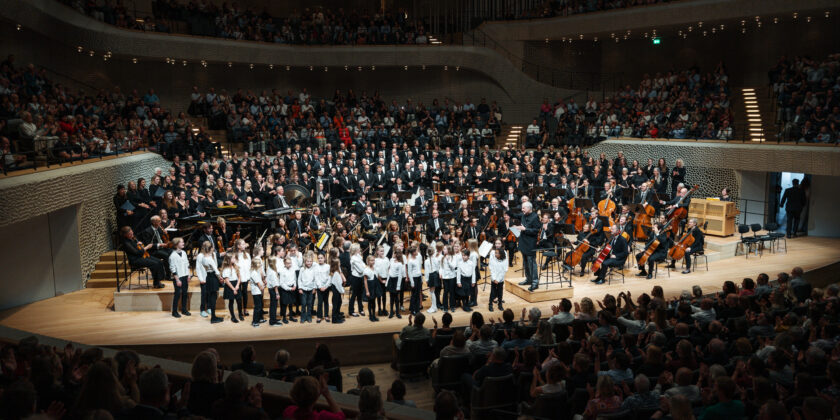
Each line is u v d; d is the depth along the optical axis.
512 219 19.44
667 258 20.09
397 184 24.38
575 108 30.05
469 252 15.52
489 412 9.06
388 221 20.09
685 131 25.67
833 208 23.39
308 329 14.54
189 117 29.58
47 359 6.36
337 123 29.59
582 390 8.09
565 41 34.03
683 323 10.13
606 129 27.98
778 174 24.47
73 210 17.77
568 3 32.12
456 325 14.72
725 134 24.45
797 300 14.03
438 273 15.62
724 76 27.50
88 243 18.44
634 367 9.24
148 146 24.91
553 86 33.12
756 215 24.09
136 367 6.73
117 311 16.08
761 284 13.85
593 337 9.43
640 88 29.14
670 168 25.48
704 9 27.34
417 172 25.50
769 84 27.19
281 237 15.70
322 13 34.12
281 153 26.19
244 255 15.18
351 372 13.66
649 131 26.73
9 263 16.36
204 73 32.16
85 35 25.12
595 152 27.73
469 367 10.52
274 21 34.62
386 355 14.28
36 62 24.69
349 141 28.59
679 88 27.80
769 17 26.70
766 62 29.36
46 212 15.87
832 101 23.17
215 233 17.45
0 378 6.61
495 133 31.12
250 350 9.12
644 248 18.84
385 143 27.92
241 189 22.30
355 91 35.41
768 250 21.48
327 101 32.94
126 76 29.61
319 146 28.09
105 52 26.42
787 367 8.41
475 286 15.95
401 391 7.43
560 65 34.22
